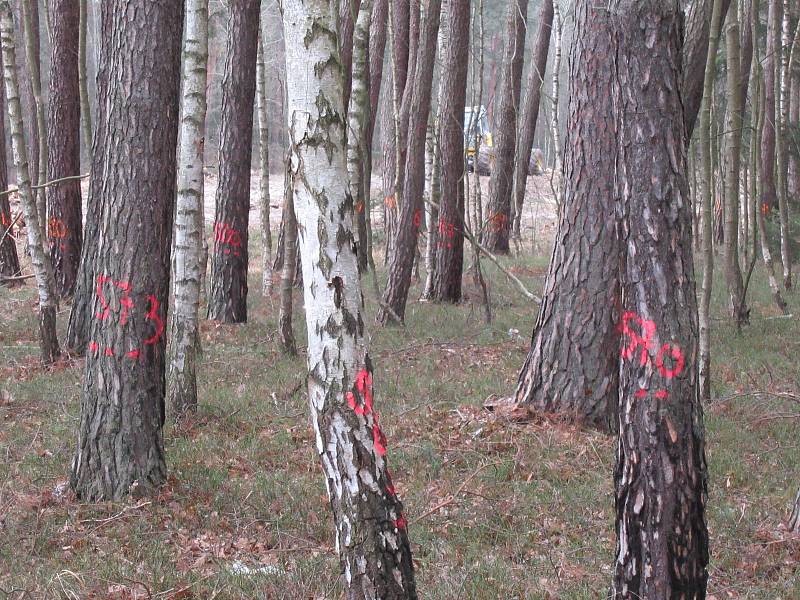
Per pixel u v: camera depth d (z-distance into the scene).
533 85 23.08
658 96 3.74
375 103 18.75
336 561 5.34
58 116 15.19
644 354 3.81
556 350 8.46
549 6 22.61
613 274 8.27
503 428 8.16
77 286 11.70
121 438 6.54
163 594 4.88
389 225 20.77
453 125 16.09
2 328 13.01
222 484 6.79
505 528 5.98
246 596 4.88
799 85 22.36
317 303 3.89
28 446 7.72
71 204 15.40
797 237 19.41
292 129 3.92
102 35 10.29
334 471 3.87
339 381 3.87
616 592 4.02
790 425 8.39
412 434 8.00
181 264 8.53
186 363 8.55
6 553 5.53
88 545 5.71
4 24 9.13
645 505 3.84
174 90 6.57
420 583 5.06
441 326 13.66
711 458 7.42
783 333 12.91
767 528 5.94
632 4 3.73
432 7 13.99
